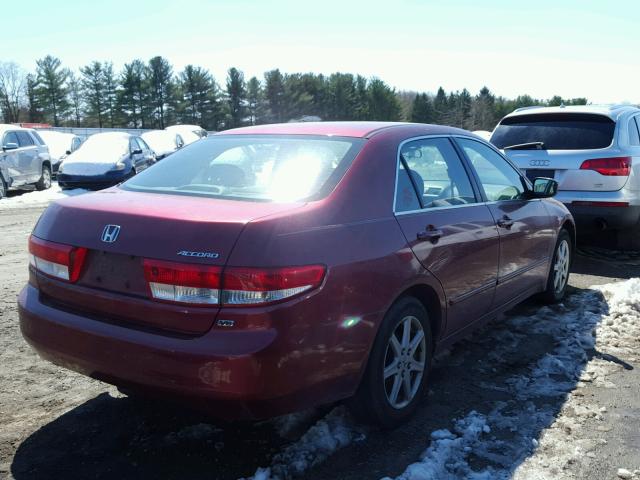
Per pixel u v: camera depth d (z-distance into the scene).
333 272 2.73
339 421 3.31
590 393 3.72
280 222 2.64
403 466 2.92
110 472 2.86
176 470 2.88
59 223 3.03
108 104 80.12
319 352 2.68
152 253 2.64
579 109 7.40
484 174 4.34
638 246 7.62
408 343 3.31
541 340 4.65
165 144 23.03
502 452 3.04
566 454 3.03
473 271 3.85
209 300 2.52
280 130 3.76
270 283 2.52
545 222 5.01
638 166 7.07
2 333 4.76
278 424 3.30
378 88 101.69
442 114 104.69
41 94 76.56
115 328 2.72
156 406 3.52
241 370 2.46
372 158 3.28
